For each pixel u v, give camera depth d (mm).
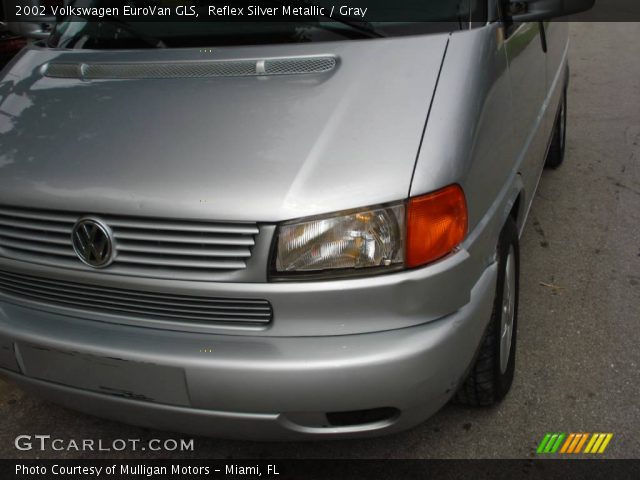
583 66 7648
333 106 2113
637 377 2730
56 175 2094
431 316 1972
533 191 3371
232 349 1929
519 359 2869
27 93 2539
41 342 2088
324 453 2449
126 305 2055
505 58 2525
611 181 4641
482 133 2178
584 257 3693
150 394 2010
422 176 1921
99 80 2506
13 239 2168
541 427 2496
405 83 2154
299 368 1876
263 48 2475
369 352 1893
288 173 1931
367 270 1897
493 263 2271
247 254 1888
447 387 2033
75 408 2227
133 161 2064
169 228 1932
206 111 2195
